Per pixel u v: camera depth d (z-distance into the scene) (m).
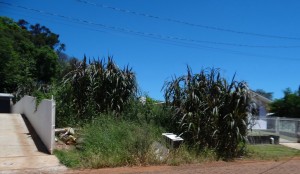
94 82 14.94
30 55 40.06
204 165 11.69
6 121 16.77
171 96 14.20
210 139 13.34
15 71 36.88
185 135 13.40
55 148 12.16
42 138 13.30
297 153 15.38
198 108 13.48
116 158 11.02
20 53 40.00
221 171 10.66
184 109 13.61
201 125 13.38
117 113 14.71
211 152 12.82
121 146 11.55
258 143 17.56
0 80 36.53
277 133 20.61
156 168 10.80
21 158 11.09
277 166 11.99
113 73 15.19
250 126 14.05
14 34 41.41
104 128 12.76
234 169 11.09
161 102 15.48
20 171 9.76
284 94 34.66
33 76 38.81
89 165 10.58
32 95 17.53
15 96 26.81
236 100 13.33
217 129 13.23
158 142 12.97
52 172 9.82
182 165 11.54
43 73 40.38
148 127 13.43
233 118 13.27
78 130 13.55
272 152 15.14
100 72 15.14
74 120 14.51
